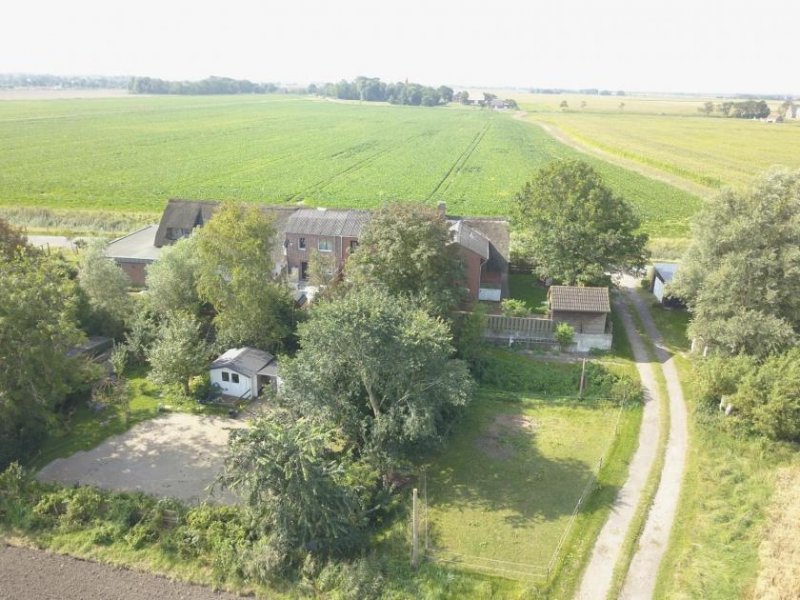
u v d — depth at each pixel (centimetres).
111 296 5253
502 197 11131
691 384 4688
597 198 5756
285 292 5231
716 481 3591
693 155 15525
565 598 2806
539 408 4475
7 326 3478
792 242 4491
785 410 3784
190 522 3155
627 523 3291
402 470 3734
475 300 5922
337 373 3697
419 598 2783
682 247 7981
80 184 11638
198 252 4834
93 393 4428
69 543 3098
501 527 3275
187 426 4219
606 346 5244
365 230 5241
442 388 3647
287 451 2945
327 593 2822
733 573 2870
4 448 3678
